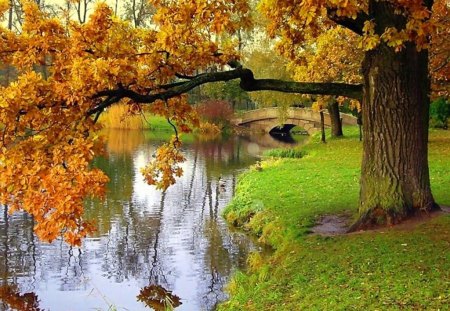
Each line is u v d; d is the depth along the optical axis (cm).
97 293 1139
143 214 1892
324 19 1253
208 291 1129
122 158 3322
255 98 3912
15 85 709
